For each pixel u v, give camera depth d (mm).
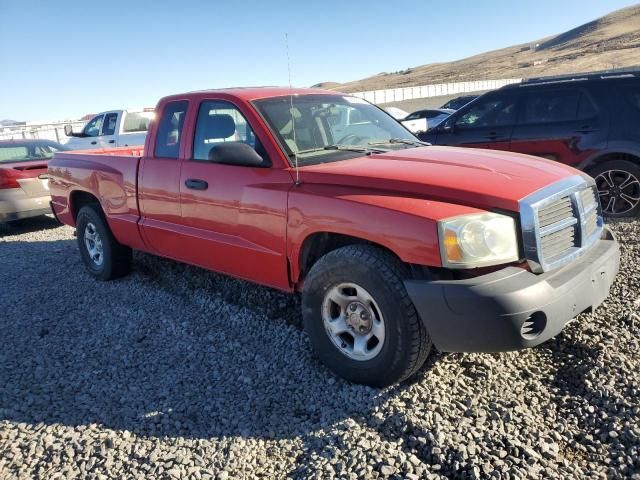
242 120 4203
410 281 3102
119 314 4945
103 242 5789
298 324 4395
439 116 19141
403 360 3229
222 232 4332
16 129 26062
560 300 3057
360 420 3152
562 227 3328
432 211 3088
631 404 3002
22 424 3338
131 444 3100
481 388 3334
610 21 152750
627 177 7148
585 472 2646
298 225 3658
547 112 7664
